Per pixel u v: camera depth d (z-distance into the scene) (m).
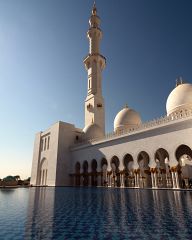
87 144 40.72
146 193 19.00
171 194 17.64
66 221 7.10
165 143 26.08
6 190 26.31
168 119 26.47
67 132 48.62
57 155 45.25
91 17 58.09
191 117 23.39
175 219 7.38
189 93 32.25
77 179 43.91
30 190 26.34
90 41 55.56
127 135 31.56
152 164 27.09
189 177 43.50
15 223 6.80
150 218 7.58
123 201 12.78
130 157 40.62
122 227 6.26
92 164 40.84
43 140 54.41
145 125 29.36
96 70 52.34
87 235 5.42
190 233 5.54
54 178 43.91
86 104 51.91
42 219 7.44
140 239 5.03
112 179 34.06
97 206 10.73
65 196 16.66
